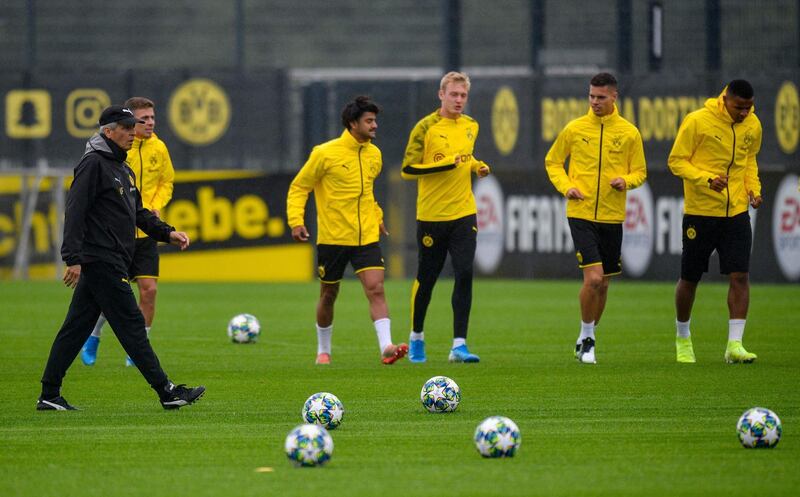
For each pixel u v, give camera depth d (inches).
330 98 3388.3
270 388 1497.3
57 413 1314.0
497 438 1050.7
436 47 4825.3
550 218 3245.6
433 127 1739.7
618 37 3280.0
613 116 1702.8
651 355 1811.0
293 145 3412.9
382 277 1707.7
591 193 1706.4
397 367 1694.1
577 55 3358.8
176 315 2503.7
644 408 1325.0
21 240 3435.0
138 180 1718.8
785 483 951.6
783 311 2479.1
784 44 3499.0
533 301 2760.8
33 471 1009.5
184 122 3430.1
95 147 1304.1
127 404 1376.7
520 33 4594.0
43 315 2481.5
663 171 3134.8
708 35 3304.6
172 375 1616.6
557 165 1732.3
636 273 3186.5
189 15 4739.2
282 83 3408.0
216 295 2970.0
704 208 1672.0
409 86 3344.0
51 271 3452.3
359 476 982.4
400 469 1007.6
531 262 3270.2
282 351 1903.3
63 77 3464.6
